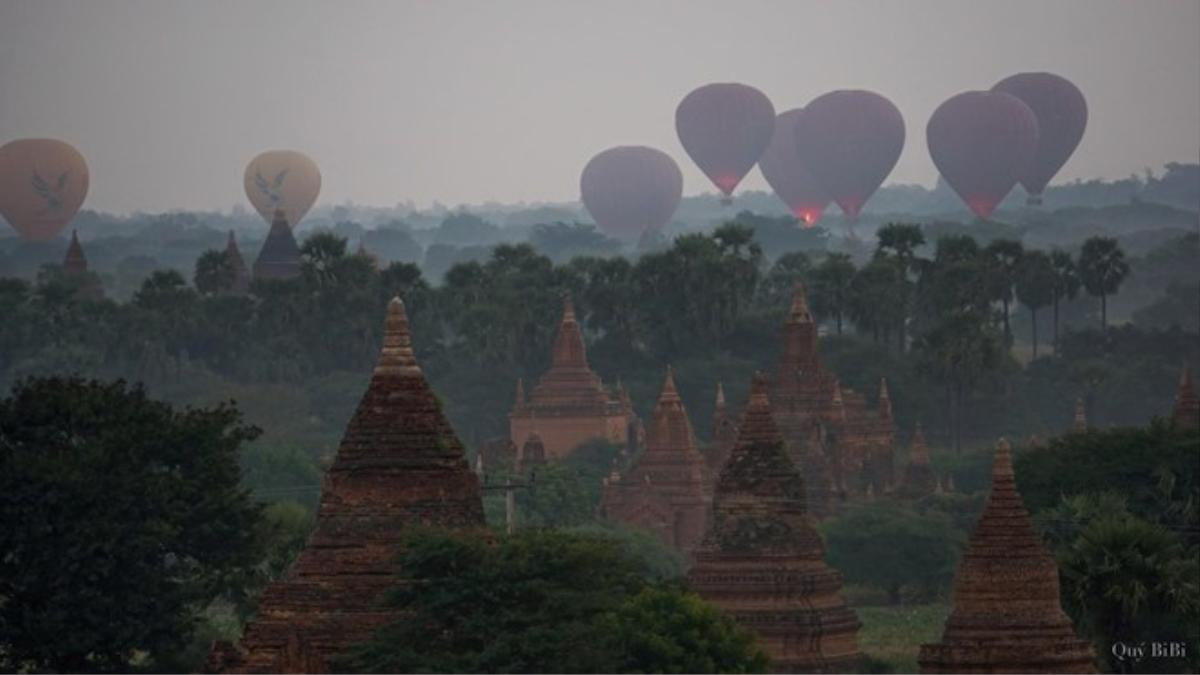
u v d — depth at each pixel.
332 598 163.62
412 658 159.50
